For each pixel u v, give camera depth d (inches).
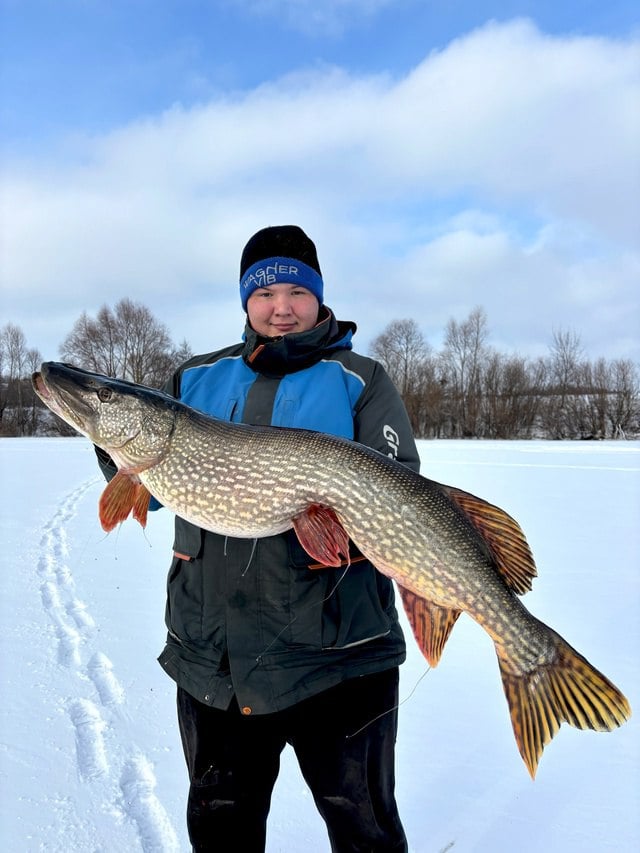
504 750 101.7
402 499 71.1
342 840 67.3
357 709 68.1
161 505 94.1
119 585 191.5
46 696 118.0
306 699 67.7
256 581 69.2
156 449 80.1
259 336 83.8
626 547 239.6
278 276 82.3
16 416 1624.0
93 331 1581.0
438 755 100.4
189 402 85.1
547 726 67.6
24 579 196.2
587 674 66.6
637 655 134.8
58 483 457.7
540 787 91.8
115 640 146.2
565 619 157.8
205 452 77.6
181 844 80.1
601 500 361.4
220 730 69.7
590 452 765.9
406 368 1691.7
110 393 82.0
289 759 102.9
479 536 73.0
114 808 86.7
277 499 72.9
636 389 1519.4
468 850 79.5
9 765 96.0
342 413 76.1
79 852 78.4
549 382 1594.5
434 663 71.3
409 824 84.4
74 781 92.6
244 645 68.1
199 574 72.7
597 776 94.2
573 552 231.1
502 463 598.5
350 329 85.5
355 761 67.1
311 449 73.0
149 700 117.3
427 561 71.2
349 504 71.1
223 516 74.1
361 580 71.1
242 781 69.3
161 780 93.4
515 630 70.5
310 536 69.9
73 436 1524.4
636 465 575.2
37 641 144.6
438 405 1651.1
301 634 67.7
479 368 1646.2
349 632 68.6
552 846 79.8
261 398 79.4
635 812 85.8
